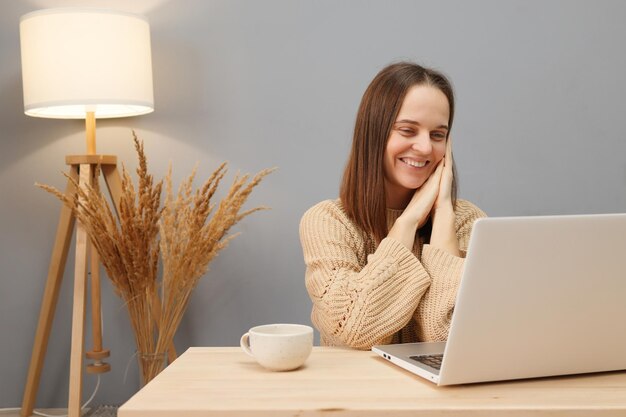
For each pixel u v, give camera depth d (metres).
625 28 2.67
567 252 0.91
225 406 0.87
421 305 1.38
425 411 0.85
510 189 2.67
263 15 2.63
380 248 1.40
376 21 2.64
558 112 2.67
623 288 0.95
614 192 2.68
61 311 2.63
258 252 2.65
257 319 2.65
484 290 0.90
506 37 2.66
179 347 2.64
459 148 2.67
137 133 2.63
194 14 2.63
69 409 2.23
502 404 0.87
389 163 1.60
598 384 0.99
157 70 2.63
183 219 2.20
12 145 2.62
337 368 1.10
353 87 2.64
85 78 2.20
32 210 2.63
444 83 1.64
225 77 2.63
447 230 1.55
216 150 2.63
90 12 2.21
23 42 2.28
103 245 2.14
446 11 2.65
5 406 2.63
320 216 1.59
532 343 0.96
